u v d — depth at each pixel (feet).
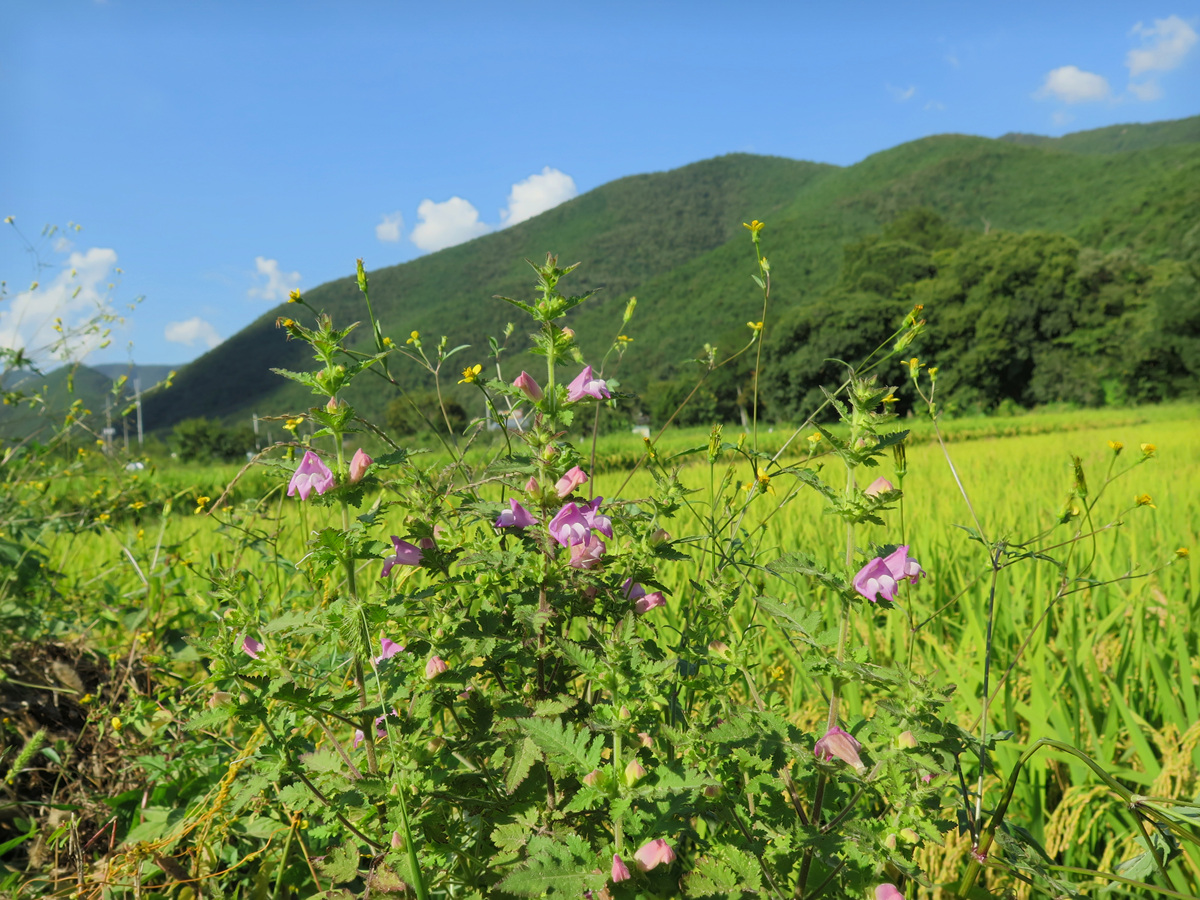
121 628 12.05
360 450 5.21
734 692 8.45
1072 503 6.69
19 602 11.20
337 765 5.51
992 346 176.86
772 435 44.96
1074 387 173.68
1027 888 6.51
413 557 5.68
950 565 14.57
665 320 399.44
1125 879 4.69
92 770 9.15
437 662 5.30
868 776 4.70
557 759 4.43
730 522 7.64
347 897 5.25
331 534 4.85
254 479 22.56
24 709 9.91
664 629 9.50
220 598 6.30
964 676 9.83
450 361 9.21
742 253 469.98
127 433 18.39
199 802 6.89
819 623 5.03
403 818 4.45
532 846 4.58
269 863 6.79
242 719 5.37
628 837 4.73
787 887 4.98
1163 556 14.53
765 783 4.91
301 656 7.27
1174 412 122.62
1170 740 8.43
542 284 6.03
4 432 15.06
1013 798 7.91
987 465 36.94
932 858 6.48
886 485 4.88
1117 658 11.07
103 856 7.69
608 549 6.77
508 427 7.36
